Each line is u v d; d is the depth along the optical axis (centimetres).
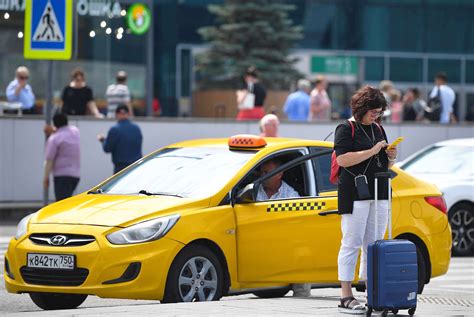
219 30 9606
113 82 7562
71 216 2889
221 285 2923
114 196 3027
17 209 5847
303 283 3083
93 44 7488
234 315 2548
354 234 2661
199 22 9625
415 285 2539
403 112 7681
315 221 3081
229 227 2938
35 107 7231
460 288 3800
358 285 3366
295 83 9744
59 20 4750
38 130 5866
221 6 9650
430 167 5100
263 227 2998
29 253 2864
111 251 2778
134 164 3241
